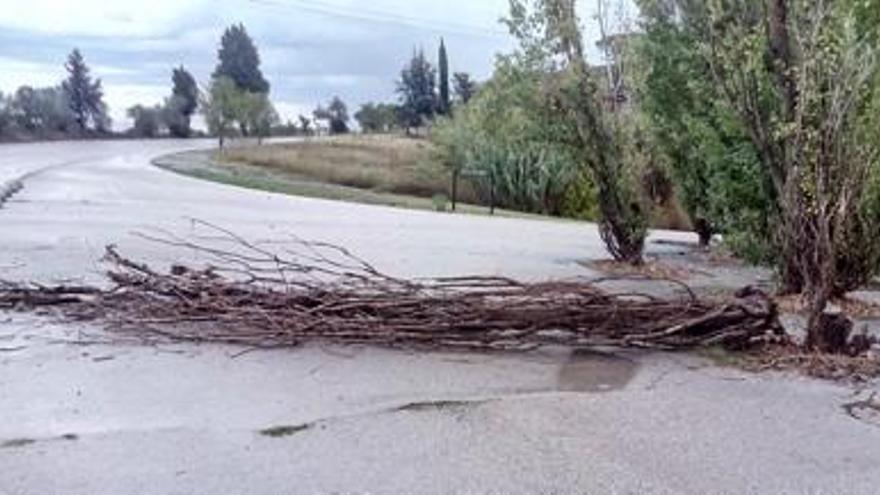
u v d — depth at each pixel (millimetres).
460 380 5941
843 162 7277
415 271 11445
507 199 38750
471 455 4605
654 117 15492
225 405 5332
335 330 6648
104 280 9398
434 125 44969
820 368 6371
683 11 12250
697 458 4633
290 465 4430
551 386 5859
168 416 5117
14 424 4918
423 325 6625
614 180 13461
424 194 42500
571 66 13320
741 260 14695
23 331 7004
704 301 6977
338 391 5645
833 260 6945
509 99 13961
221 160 53250
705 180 16031
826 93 7645
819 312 6797
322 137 84812
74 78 84250
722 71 9398
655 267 13531
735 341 6832
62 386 5633
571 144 13562
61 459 4434
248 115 79625
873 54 7688
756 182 10883
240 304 6918
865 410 5520
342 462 4484
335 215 22016
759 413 5406
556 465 4488
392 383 5840
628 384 5949
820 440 4957
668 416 5297
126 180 31922
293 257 12414
